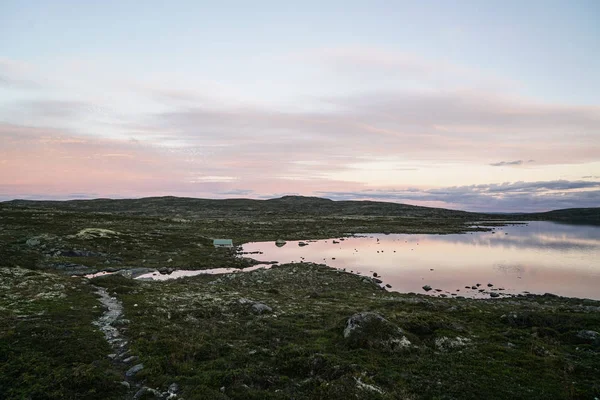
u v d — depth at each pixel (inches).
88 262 2413.9
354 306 1330.0
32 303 1083.3
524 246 3939.5
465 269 2581.2
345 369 658.8
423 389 604.7
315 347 800.9
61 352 708.0
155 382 609.6
